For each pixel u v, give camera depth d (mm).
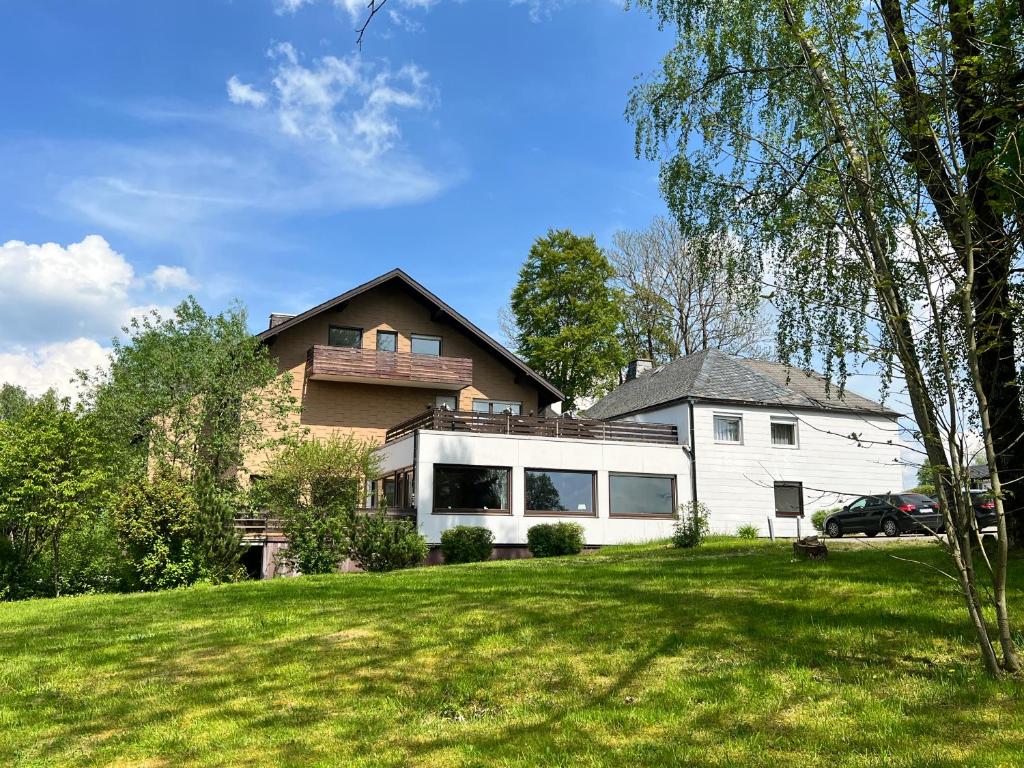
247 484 25438
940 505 6562
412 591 11828
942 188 6863
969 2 6809
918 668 6816
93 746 6105
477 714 6449
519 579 12773
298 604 11164
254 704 6871
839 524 26516
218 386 23734
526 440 25906
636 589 10961
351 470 22078
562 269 47375
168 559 16828
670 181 14938
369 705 6730
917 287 7234
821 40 7168
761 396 30641
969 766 4805
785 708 6090
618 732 5824
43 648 9312
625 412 33438
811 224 8828
